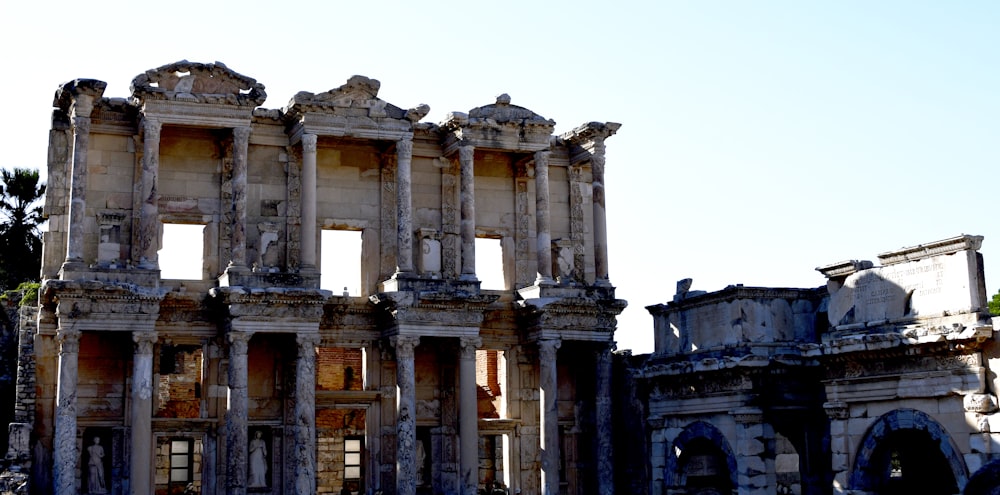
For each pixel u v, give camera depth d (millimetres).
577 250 63156
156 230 53969
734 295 50750
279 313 54500
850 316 46219
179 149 57156
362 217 59719
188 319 55469
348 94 57500
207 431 55312
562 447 61531
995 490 33250
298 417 54281
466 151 59219
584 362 62375
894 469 61906
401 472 55438
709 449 52812
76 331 51688
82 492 53750
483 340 60312
